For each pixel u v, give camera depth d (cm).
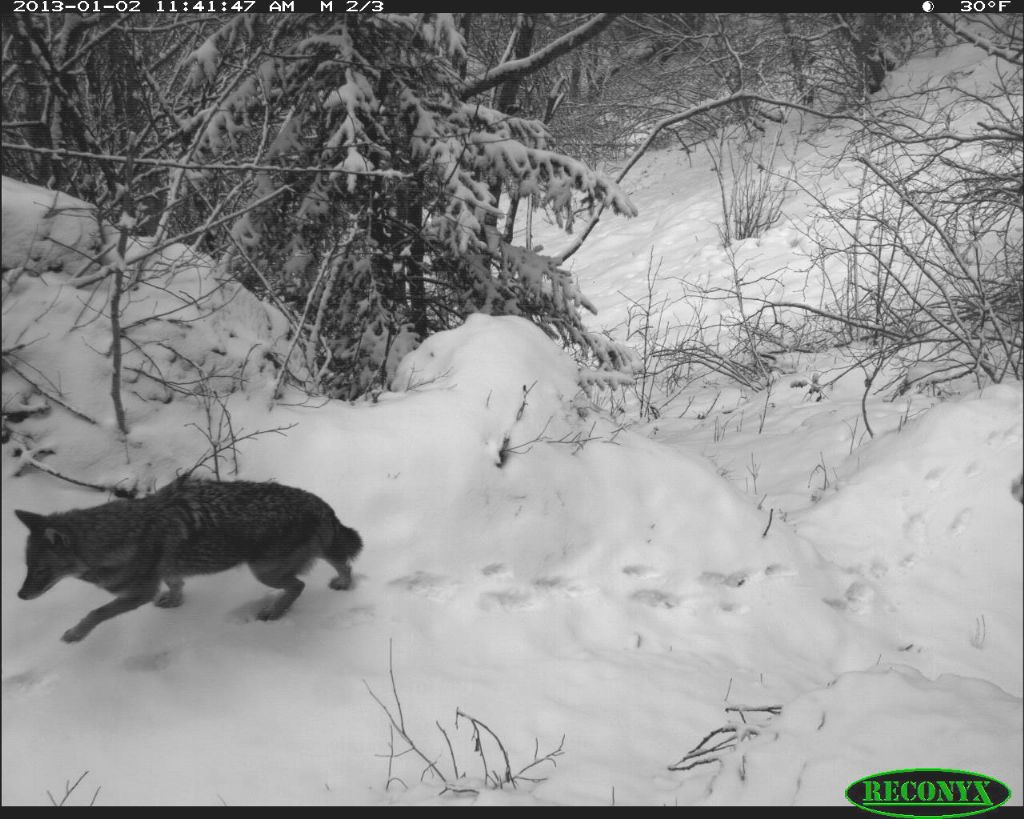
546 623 579
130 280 582
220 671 527
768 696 561
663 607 599
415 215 794
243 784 498
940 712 519
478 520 588
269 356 617
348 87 711
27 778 491
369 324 747
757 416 884
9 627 518
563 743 527
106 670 519
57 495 548
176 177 626
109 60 750
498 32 1275
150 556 521
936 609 623
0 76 662
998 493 652
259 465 579
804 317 1114
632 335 1276
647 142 844
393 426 599
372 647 550
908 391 825
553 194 764
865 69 1745
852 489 671
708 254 1502
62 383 558
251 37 706
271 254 748
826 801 489
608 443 631
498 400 617
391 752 515
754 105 1873
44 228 572
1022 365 766
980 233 834
